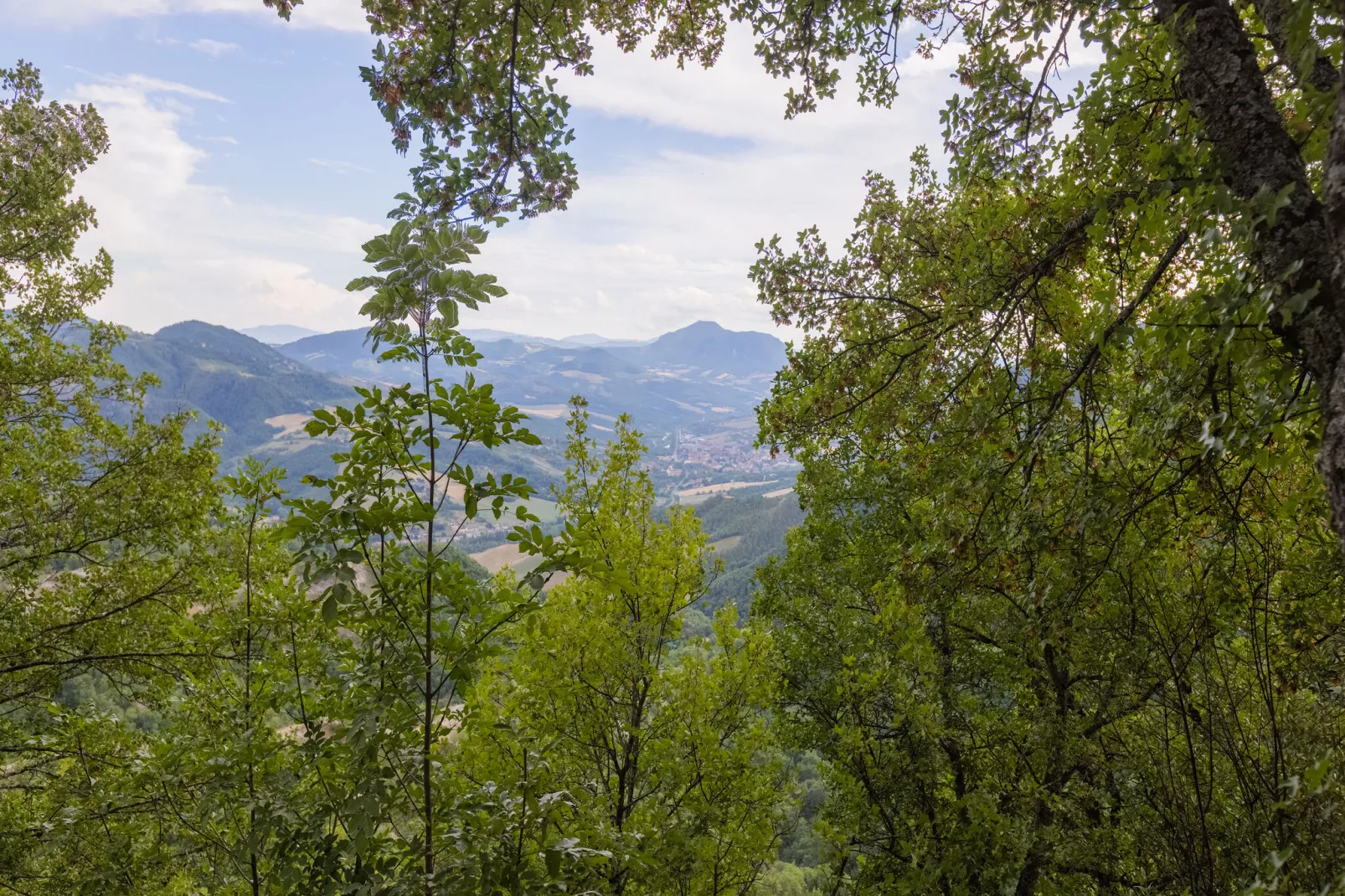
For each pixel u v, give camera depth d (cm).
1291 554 404
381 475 270
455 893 262
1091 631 557
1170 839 470
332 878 298
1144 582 464
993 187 447
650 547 697
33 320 880
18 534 758
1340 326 191
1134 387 361
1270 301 211
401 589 288
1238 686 440
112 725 684
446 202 420
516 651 626
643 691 714
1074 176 387
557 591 665
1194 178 264
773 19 464
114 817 502
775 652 913
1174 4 257
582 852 294
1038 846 670
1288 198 208
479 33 411
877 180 651
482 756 545
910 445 546
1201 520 365
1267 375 237
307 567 256
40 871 612
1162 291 398
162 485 783
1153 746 507
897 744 809
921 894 688
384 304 261
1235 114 236
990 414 384
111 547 815
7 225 867
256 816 309
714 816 671
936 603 428
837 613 908
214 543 793
